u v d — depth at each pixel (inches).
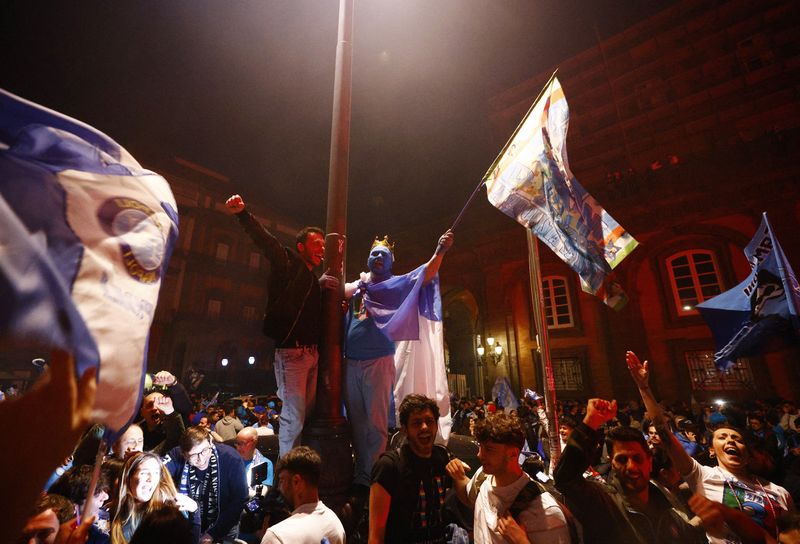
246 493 130.6
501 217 940.0
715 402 498.3
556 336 794.2
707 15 807.1
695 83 814.5
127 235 38.5
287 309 128.3
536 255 194.9
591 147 889.5
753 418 307.1
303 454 97.7
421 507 92.7
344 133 153.3
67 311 27.7
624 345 722.8
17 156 33.6
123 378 33.0
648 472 92.0
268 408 551.8
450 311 1118.4
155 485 96.8
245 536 120.6
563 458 91.4
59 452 24.4
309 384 133.8
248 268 1368.1
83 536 52.3
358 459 141.1
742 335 156.9
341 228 146.9
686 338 677.3
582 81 938.7
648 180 758.5
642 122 834.8
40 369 119.3
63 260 32.5
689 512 108.3
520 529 74.7
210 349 1232.2
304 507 93.1
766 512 105.6
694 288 690.8
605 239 122.3
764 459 113.7
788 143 646.5
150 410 150.5
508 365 840.9
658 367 689.6
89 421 27.1
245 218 124.7
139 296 37.4
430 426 97.4
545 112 138.9
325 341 134.2
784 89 710.5
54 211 33.9
